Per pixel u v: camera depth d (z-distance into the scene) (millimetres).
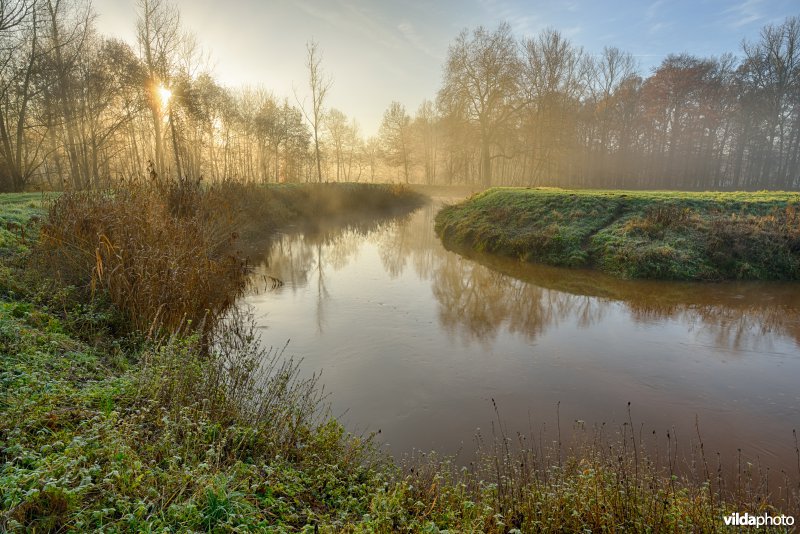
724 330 9484
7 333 5371
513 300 11727
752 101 43812
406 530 3361
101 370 5500
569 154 45500
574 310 10875
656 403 6566
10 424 3500
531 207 19562
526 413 6262
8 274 7449
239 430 4324
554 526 3555
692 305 11125
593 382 7199
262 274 14250
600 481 4043
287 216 24172
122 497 2881
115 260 7902
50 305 7086
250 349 7695
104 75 25609
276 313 10352
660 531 3473
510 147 43562
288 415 4895
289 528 3096
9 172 21844
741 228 14414
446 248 19547
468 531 3205
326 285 13180
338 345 8539
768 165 45344
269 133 44938
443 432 5750
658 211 16188
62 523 2639
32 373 4434
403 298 11906
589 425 5973
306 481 3975
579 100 47625
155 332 6891
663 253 13828
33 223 10219
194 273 8477
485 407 6402
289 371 6668
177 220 10109
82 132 26328
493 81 39875
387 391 6812
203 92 34781
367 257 17656
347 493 3992
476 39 40062
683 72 46688
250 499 3363
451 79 41094
